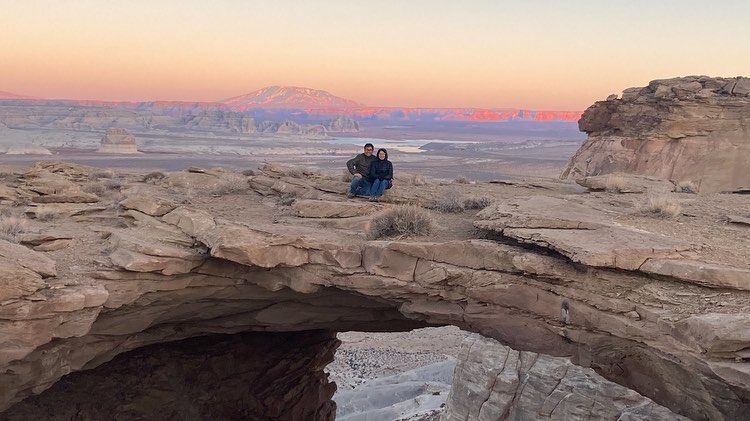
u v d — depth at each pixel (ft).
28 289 31.19
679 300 30.89
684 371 29.07
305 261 40.47
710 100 185.16
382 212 44.78
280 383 67.46
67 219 47.32
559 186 66.59
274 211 51.34
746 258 33.53
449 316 40.04
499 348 87.86
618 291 33.27
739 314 27.86
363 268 40.65
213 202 54.54
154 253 37.83
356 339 180.24
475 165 595.47
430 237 43.04
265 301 46.11
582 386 75.82
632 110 201.67
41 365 34.42
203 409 60.44
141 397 55.62
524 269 36.22
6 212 47.26
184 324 47.11
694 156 181.68
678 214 44.88
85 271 35.96
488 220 42.16
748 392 25.95
